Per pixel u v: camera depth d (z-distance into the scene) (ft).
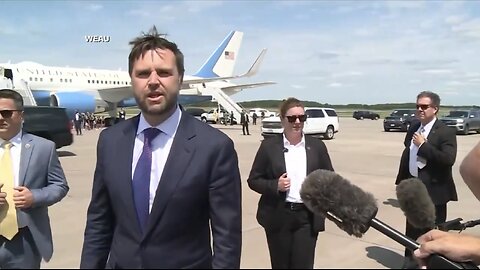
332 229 16.48
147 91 5.58
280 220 10.27
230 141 5.90
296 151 10.75
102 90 107.65
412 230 11.46
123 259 5.52
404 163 14.79
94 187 6.18
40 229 9.63
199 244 5.71
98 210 6.13
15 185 9.48
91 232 6.12
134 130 5.97
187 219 5.54
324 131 74.74
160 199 5.46
